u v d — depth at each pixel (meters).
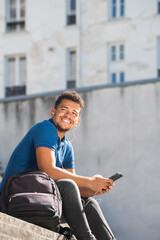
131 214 20.28
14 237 3.99
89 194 4.82
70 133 13.68
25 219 4.29
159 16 27.36
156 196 19.94
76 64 29.09
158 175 20.03
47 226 4.38
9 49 30.47
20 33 30.25
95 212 4.72
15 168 4.78
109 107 21.03
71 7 29.47
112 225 20.44
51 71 29.53
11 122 22.97
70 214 4.43
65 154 5.10
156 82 20.27
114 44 28.36
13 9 30.97
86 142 21.25
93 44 28.75
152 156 20.16
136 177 20.34
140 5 27.81
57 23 29.56
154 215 19.97
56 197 4.38
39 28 29.95
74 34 29.06
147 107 20.39
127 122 20.69
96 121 21.20
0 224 3.87
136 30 27.80
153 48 27.45
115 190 20.48
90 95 21.42
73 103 4.95
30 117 22.61
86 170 21.11
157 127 20.16
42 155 4.65
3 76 30.45
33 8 30.25
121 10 28.39
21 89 30.19
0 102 23.23
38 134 4.73
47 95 22.36
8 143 22.92
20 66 30.38
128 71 27.89
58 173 4.63
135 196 20.22
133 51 27.84
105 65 28.36
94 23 28.77
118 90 20.92
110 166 20.78
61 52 29.38
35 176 4.44
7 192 4.45
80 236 4.43
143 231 20.06
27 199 4.30
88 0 28.98
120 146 20.72
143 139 20.34
